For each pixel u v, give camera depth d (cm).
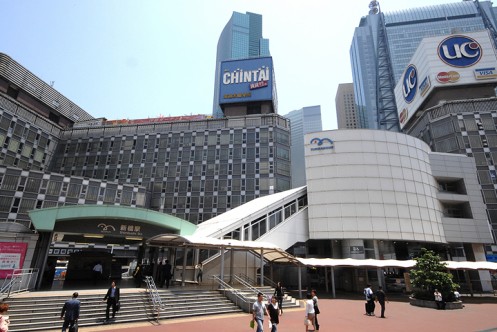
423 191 3853
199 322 1594
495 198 4959
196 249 2698
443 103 5741
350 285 3469
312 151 3984
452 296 2367
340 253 3697
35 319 1424
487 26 17762
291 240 3553
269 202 3812
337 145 3912
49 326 1414
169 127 6638
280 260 2980
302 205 3891
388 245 4047
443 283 2372
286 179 5978
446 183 4466
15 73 5938
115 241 2959
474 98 5888
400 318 1830
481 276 3966
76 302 1174
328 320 1745
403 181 3766
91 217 2245
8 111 5422
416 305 2425
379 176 3734
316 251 4081
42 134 6122
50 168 6250
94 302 1638
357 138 3903
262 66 7362
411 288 3359
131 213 2384
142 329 1409
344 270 3597
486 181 5066
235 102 7175
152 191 6038
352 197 3659
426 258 2509
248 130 6316
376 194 3656
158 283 2427
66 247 4819
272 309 1175
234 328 1450
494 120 5400
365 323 1664
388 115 17825
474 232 3984
